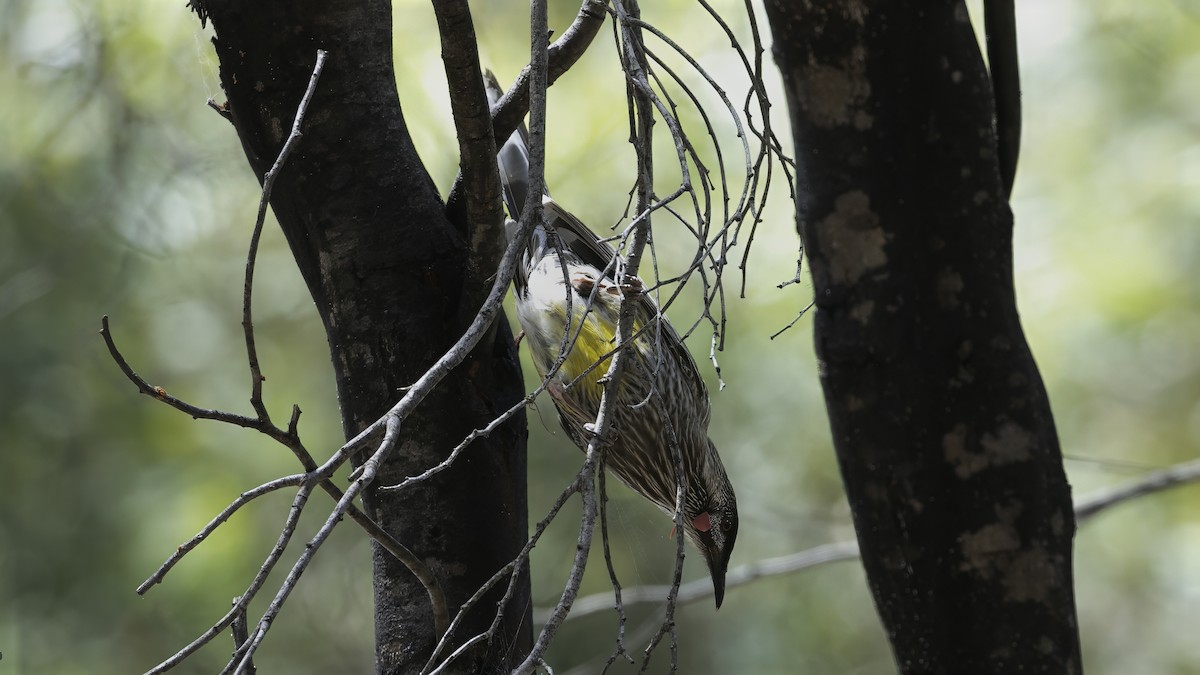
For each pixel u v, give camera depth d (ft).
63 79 40.06
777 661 43.75
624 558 39.68
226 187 41.98
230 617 10.09
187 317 42.60
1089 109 45.75
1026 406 13.42
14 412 40.14
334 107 15.99
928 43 13.16
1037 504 13.38
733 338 40.60
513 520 16.12
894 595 13.87
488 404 16.06
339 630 43.01
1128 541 47.98
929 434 13.50
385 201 16.05
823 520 41.91
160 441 40.91
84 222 40.75
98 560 39.75
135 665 39.19
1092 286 43.98
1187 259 43.57
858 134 13.43
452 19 13.83
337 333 16.02
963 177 13.30
